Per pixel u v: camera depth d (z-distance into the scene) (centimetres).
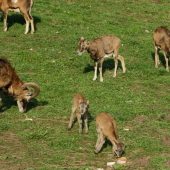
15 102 1315
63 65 1709
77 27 2300
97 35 2173
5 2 1970
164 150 1013
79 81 1556
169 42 1769
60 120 1184
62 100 1340
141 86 1566
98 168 898
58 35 2095
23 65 1641
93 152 987
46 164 895
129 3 3006
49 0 2698
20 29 2089
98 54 1547
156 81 1634
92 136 1077
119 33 2323
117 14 2708
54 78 1555
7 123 1113
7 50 1802
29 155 938
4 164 882
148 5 3027
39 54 1791
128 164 932
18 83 1188
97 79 1609
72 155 961
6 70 1152
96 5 2798
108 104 1330
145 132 1124
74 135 1075
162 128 1166
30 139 1030
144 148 1020
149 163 938
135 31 2428
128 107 1316
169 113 1291
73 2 2762
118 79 1633
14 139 1025
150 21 2705
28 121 1142
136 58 1953
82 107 1027
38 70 1630
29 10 2011
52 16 2377
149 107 1334
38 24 2198
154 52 2075
